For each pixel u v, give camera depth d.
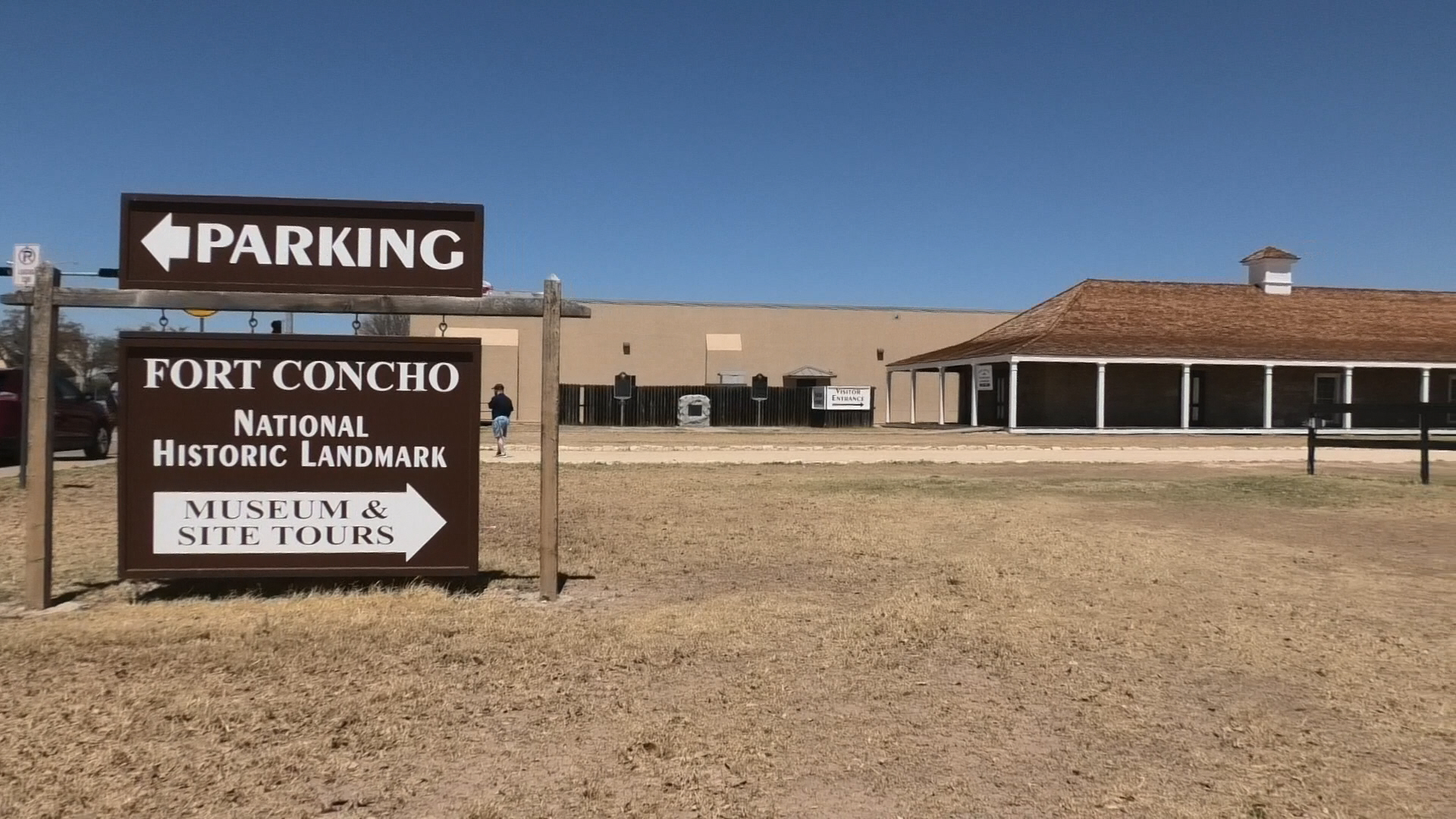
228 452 6.47
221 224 6.43
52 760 3.83
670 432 36.59
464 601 6.45
